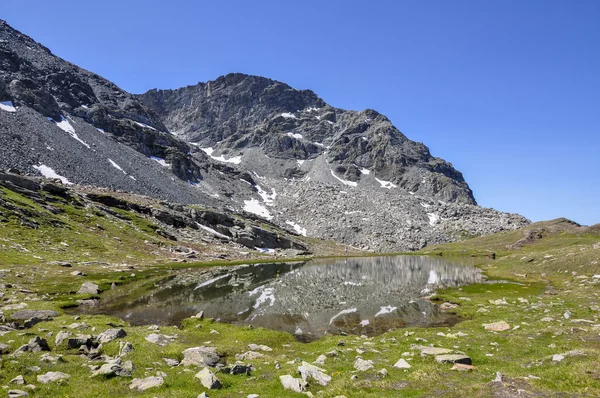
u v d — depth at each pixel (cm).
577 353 1808
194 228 13500
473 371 1750
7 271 4784
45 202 9275
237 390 1623
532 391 1386
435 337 2656
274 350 2556
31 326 2722
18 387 1520
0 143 12788
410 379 1664
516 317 3191
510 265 8088
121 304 4309
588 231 11119
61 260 6297
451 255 14938
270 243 15950
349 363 2028
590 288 4497
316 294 5494
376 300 4972
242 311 4256
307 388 1631
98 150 17950
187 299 4872
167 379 1716
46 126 16488
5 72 19150
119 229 9938
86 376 1711
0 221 6956
